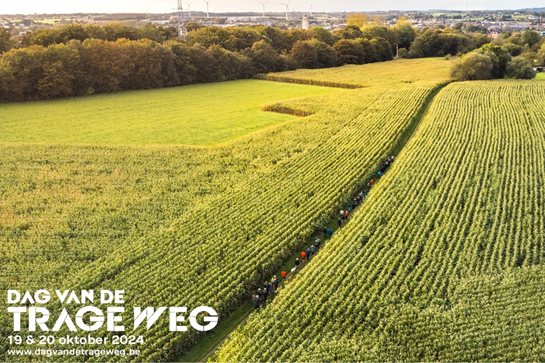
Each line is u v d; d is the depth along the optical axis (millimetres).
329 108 95750
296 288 37438
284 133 78312
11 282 38094
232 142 74062
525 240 43312
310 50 169750
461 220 46844
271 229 46719
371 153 67812
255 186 56969
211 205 51812
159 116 93625
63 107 99500
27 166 63000
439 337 31234
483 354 29719
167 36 177250
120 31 149500
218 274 39312
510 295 35094
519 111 91250
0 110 94875
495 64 137375
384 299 35250
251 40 171875
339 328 32719
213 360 31688
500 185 55875
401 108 93562
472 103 97875
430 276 37750
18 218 49125
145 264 40594
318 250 45156
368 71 157000
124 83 122625
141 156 67562
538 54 174125
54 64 104750
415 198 52375
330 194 54625
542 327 31688
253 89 128750
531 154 67000
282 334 32562
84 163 64625
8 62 99125
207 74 141625
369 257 40562
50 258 41781
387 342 31078
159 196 54250
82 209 51094
